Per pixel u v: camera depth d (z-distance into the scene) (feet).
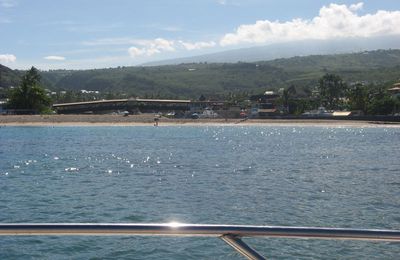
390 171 163.94
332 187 125.59
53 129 448.65
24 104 552.00
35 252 64.39
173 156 214.48
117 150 244.22
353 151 247.70
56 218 86.99
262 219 86.84
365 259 61.05
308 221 85.46
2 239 68.74
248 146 278.05
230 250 64.85
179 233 17.61
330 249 64.49
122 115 590.14
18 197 107.24
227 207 97.40
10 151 235.40
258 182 134.72
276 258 61.41
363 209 95.55
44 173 153.58
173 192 115.85
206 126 540.11
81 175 148.87
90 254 64.03
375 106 612.70
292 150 252.21
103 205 98.84
